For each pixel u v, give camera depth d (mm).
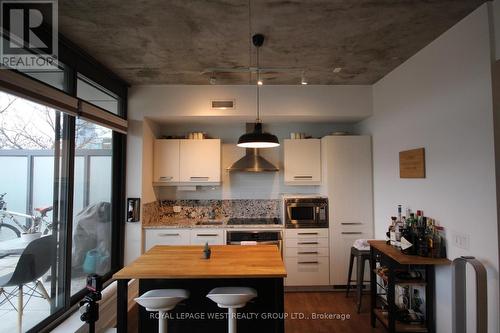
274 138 2529
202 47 2602
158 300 1854
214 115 3648
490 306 1902
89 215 2857
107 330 2643
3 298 1866
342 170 3740
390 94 3268
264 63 2979
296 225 3686
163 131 4332
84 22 2160
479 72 2016
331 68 3137
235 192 4340
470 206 2080
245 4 1952
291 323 2889
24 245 1995
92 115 2674
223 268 2061
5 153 1805
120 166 3494
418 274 2564
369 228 3699
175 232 3635
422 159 2623
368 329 2775
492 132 1913
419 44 2576
